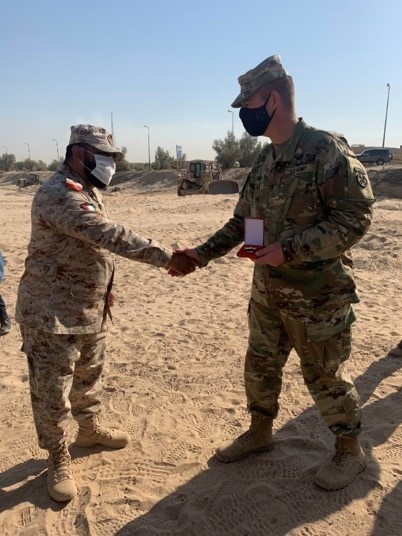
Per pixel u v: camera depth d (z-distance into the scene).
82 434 3.31
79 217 2.63
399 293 7.04
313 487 2.88
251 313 2.94
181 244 11.24
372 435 3.39
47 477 2.98
